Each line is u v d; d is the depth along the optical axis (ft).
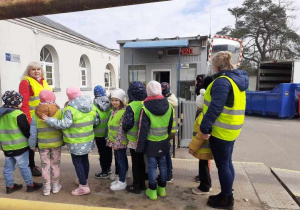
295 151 17.93
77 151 9.83
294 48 82.89
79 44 36.01
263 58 83.05
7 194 10.25
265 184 11.30
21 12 2.47
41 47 27.32
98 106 11.28
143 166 10.66
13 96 9.84
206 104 8.86
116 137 10.50
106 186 11.19
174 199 9.98
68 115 9.57
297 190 10.56
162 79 21.80
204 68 20.29
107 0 2.38
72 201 9.75
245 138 21.88
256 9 79.61
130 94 10.14
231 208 9.05
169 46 19.04
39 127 9.77
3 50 21.58
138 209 9.20
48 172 10.21
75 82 35.19
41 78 12.62
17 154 9.93
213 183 11.42
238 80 8.18
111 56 49.03
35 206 3.11
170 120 9.98
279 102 32.22
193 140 9.57
